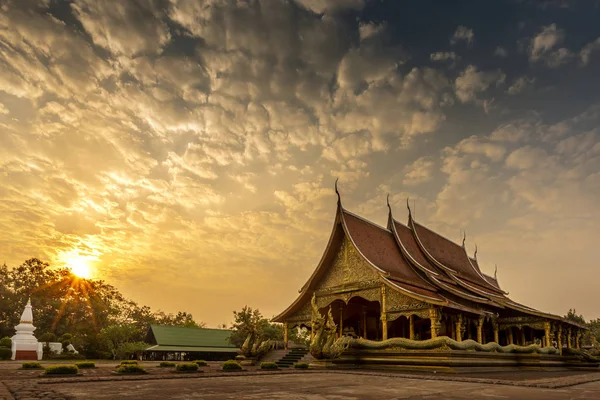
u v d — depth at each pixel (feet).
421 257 94.02
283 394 26.40
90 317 190.60
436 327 63.31
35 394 23.98
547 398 25.36
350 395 26.17
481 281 111.86
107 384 32.09
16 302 175.32
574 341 110.52
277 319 85.76
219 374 45.32
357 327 95.40
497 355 67.26
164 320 255.09
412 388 31.42
